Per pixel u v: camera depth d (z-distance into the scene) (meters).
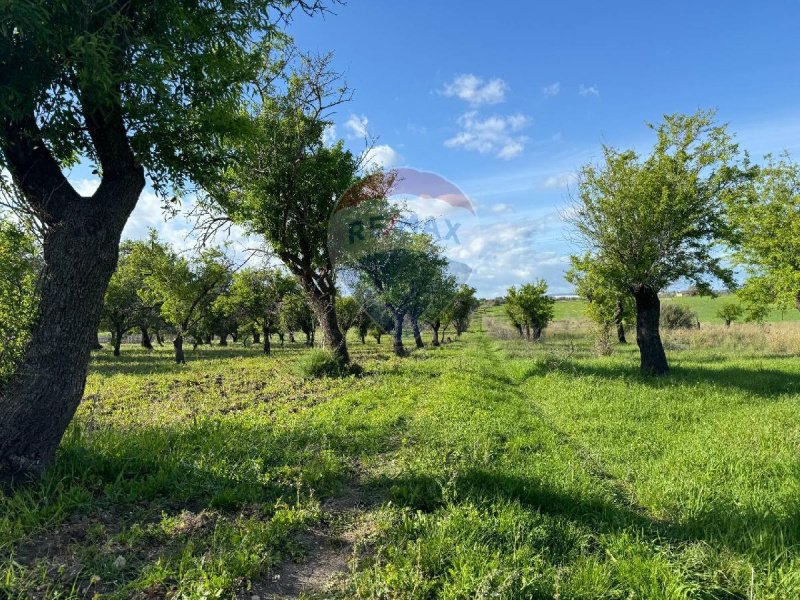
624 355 19.33
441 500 4.32
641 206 11.73
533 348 24.27
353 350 29.47
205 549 3.38
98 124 4.34
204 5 4.61
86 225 4.23
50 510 3.67
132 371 18.22
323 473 5.03
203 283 23.17
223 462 4.99
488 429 6.95
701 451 5.77
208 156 5.15
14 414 4.03
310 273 14.46
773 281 17.39
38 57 3.79
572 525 3.91
